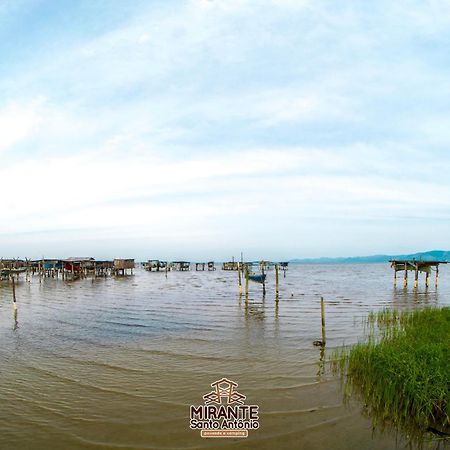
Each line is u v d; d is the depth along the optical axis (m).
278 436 9.27
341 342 18.28
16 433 9.60
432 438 8.99
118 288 49.12
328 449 8.67
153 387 12.59
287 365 14.68
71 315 27.23
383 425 9.66
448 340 14.26
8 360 15.88
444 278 78.12
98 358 16.00
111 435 9.45
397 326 20.58
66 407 11.10
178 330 21.67
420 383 9.98
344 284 57.09
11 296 40.09
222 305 31.98
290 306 31.17
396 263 50.28
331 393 11.73
